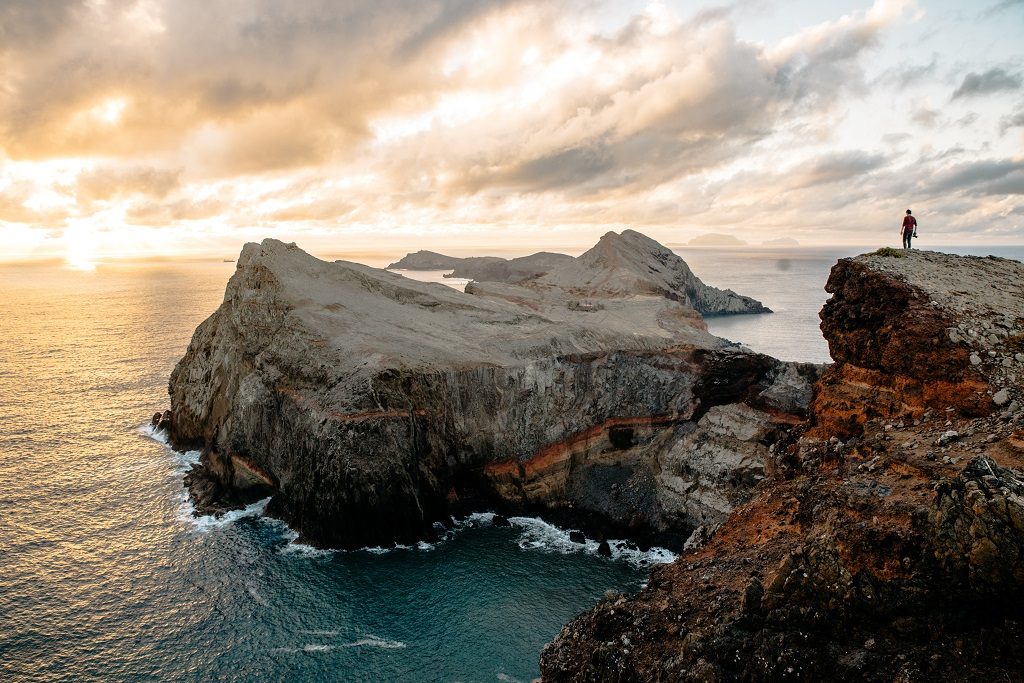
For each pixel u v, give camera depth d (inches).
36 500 2108.8
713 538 968.9
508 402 2372.0
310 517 1991.9
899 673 589.0
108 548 1844.2
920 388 989.2
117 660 1382.9
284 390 2285.9
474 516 2267.5
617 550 2015.3
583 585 1785.2
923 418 955.3
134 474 2349.9
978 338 962.1
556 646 887.7
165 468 2415.1
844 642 641.0
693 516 2092.8
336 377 2226.9
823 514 806.5
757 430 2266.2
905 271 1135.0
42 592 1609.3
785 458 1108.5
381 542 1995.6
